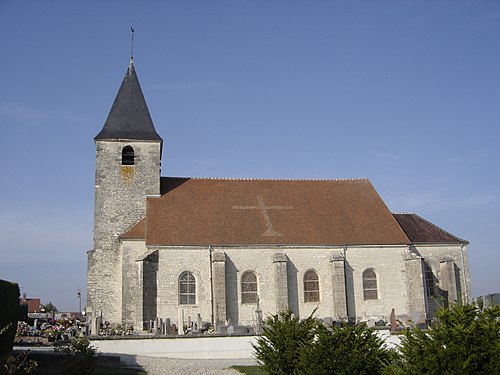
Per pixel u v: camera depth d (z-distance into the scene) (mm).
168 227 45875
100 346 32688
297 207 50312
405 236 48812
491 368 13008
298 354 19484
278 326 20781
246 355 33750
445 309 14367
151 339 33344
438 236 51062
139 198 48625
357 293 46688
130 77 52562
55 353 26469
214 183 51750
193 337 33688
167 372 26078
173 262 44344
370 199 52750
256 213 48812
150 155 49625
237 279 45125
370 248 47750
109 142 49312
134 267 44688
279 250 46250
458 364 13164
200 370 26625
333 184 54062
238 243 45562
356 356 17156
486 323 13516
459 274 49938
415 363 13805
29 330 40031
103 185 48406
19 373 22609
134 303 43562
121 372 25656
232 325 41188
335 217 49781
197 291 44281
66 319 41469
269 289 45375
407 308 46969
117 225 47719
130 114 50844
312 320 20781
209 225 46750
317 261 46781
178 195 49469
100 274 46375
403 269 47812
